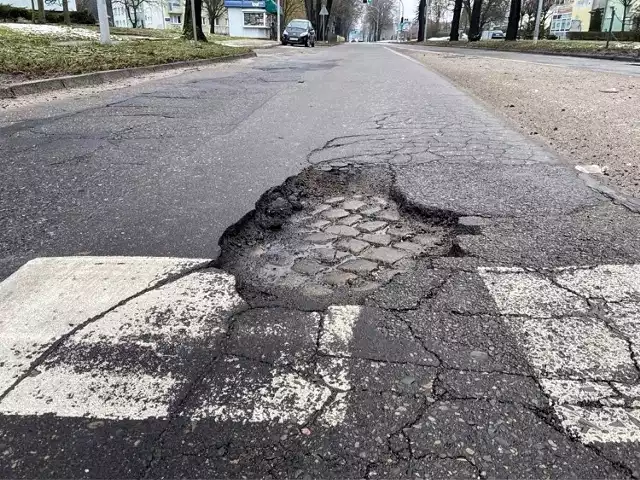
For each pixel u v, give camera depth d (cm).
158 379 184
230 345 203
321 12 5231
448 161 466
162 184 393
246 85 1005
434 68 1520
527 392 176
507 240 297
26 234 303
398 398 174
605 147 518
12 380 183
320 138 554
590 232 307
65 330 212
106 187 385
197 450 154
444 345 202
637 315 221
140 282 250
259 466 148
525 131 601
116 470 148
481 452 152
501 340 204
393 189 395
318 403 172
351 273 268
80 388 180
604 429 160
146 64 1197
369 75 1269
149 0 5859
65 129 566
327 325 216
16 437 159
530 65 1600
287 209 362
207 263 270
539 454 152
